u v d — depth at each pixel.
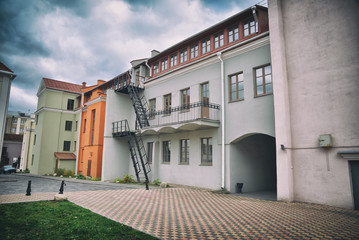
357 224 6.37
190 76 15.92
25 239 5.00
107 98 20.14
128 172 20.58
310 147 9.73
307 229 5.85
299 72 10.34
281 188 9.99
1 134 15.43
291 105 10.46
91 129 22.92
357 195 8.56
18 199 9.48
